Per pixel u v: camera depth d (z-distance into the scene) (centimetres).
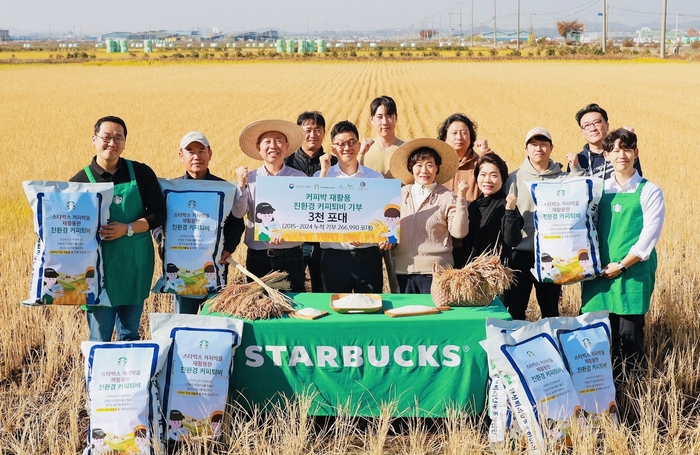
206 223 523
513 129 2262
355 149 577
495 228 580
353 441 478
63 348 610
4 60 8531
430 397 487
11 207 1269
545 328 476
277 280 536
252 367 485
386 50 11600
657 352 575
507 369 455
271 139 571
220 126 2514
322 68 6981
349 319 482
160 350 460
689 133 2112
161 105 3372
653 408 490
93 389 446
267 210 540
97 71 6675
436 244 563
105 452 438
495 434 462
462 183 557
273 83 4822
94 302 490
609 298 524
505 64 7281
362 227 540
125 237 510
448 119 644
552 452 434
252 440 459
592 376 472
